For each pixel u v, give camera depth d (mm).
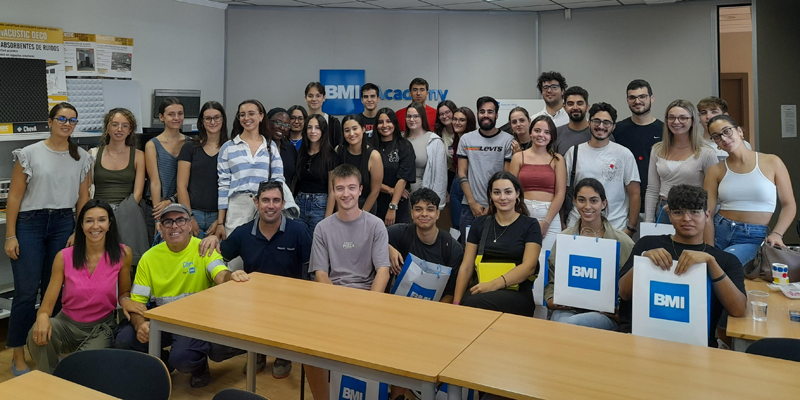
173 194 4336
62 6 5324
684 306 2434
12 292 4562
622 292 2812
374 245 3324
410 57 7523
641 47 7176
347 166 3295
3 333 4398
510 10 7516
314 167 4500
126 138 4176
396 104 7562
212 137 4172
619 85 7328
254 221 3615
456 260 3473
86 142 5543
